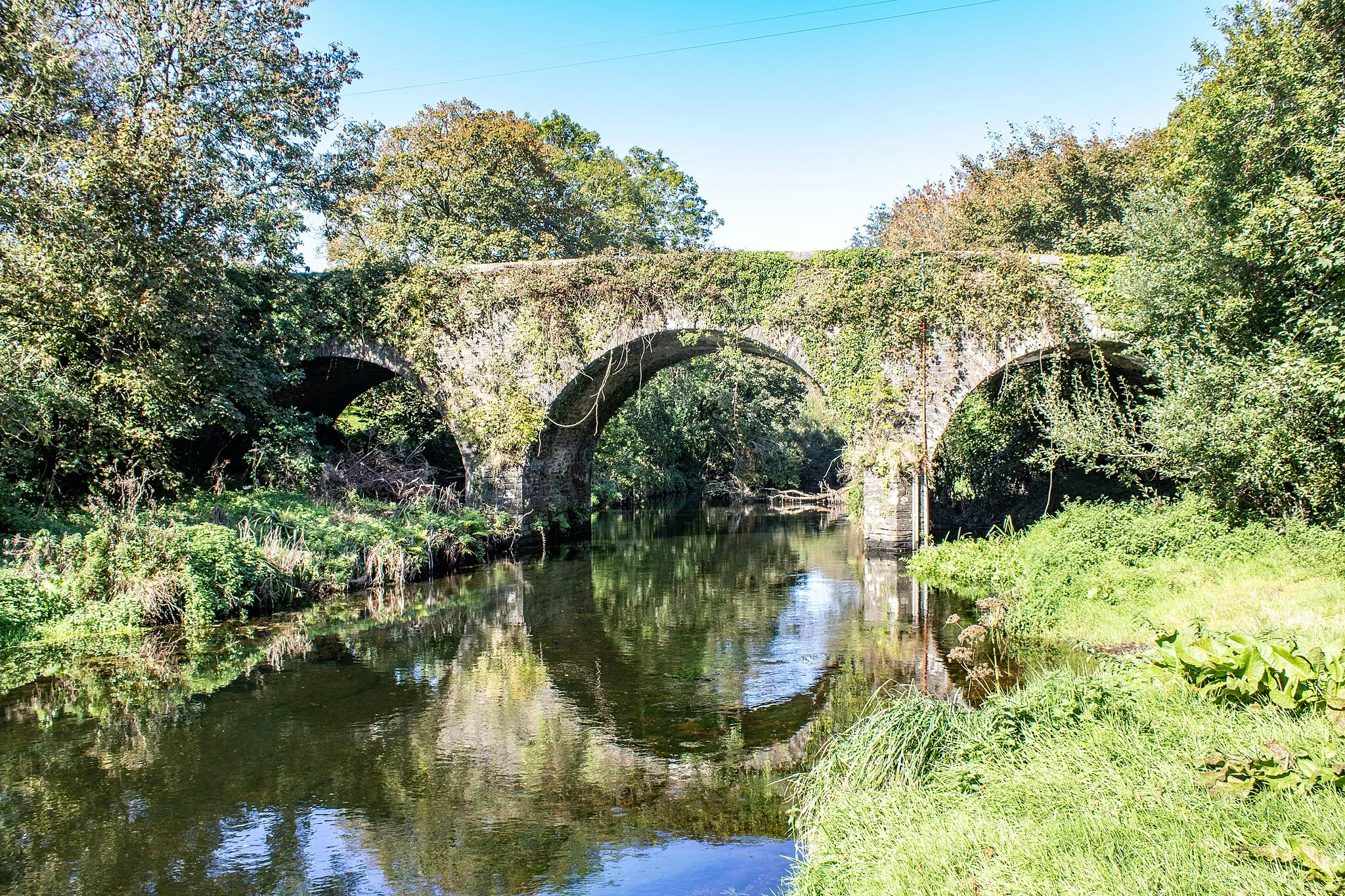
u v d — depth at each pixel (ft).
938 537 60.39
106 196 43.39
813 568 54.24
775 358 63.46
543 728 23.70
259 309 59.98
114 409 47.50
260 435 57.41
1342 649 16.25
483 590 46.73
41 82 42.57
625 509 110.22
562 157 110.32
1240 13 36.76
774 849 16.37
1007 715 16.92
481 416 60.54
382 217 93.15
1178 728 14.70
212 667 30.35
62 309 44.68
